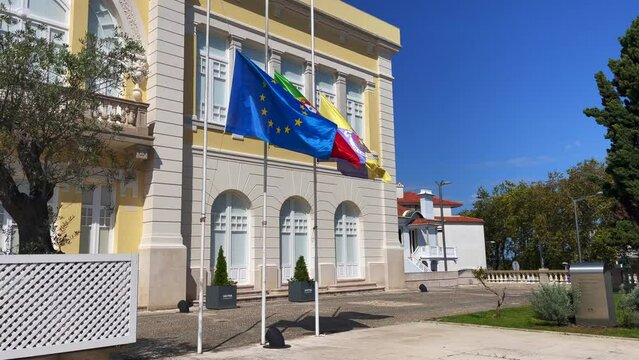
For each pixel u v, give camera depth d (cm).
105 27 1748
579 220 5009
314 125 1109
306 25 2417
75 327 725
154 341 1055
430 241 5269
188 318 1448
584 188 4934
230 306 1745
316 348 973
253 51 2203
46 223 802
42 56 780
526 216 5412
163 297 1667
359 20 2670
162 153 1733
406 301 2003
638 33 2195
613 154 2141
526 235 5853
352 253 2541
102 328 752
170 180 1744
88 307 742
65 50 827
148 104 1730
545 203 5234
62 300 717
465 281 3228
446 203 6338
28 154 781
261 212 2105
